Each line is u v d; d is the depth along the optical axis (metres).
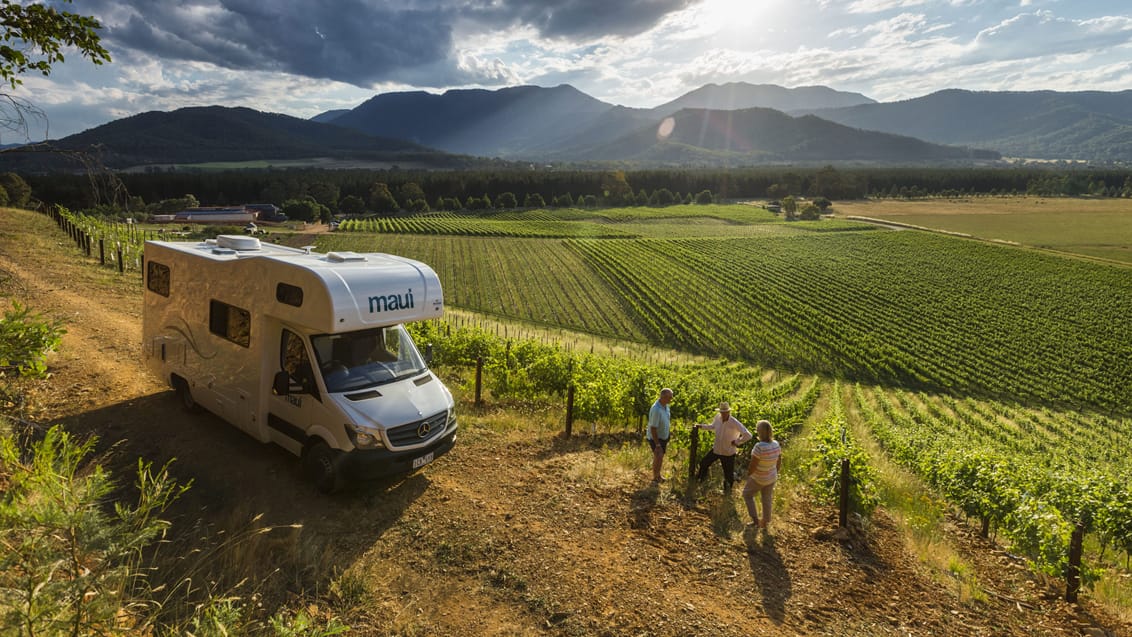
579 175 187.00
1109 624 6.73
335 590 5.83
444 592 6.01
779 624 5.94
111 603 3.25
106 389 10.77
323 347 8.11
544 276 75.19
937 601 6.80
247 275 8.52
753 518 8.02
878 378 47.03
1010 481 10.73
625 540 7.30
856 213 162.75
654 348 49.00
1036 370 49.62
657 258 87.94
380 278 8.18
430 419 8.27
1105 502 10.71
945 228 130.12
